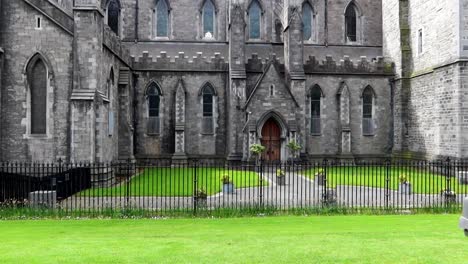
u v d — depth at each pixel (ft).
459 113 127.44
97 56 108.47
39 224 63.82
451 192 84.33
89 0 107.04
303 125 154.40
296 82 154.61
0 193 83.56
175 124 156.76
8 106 106.63
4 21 106.63
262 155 149.48
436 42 140.26
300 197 89.81
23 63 106.73
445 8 134.72
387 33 171.94
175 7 175.73
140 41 172.24
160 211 73.20
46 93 107.14
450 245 46.06
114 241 49.26
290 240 48.98
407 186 94.73
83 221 66.49
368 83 165.17
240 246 46.06
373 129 165.68
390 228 58.08
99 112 108.17
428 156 143.95
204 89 159.84
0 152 106.11
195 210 72.95
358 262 39.93
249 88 158.61
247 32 177.06
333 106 164.04
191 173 132.05
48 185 85.92
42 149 106.83
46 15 106.52
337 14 182.39
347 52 178.70
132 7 172.04
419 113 150.51
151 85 158.20
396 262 39.91
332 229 57.77
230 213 72.13
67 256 42.14
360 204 78.84
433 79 141.28
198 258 41.37
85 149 105.40
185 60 158.51
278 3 175.01
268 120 150.30
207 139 159.53
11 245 47.34
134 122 156.66
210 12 177.78
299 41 156.56
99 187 104.42
